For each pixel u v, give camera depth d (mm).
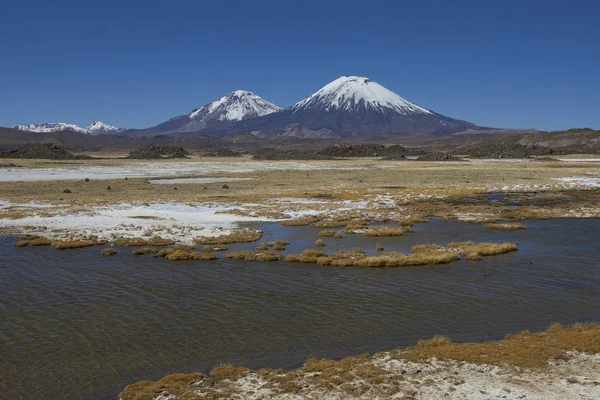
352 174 114000
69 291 25422
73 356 17578
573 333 18969
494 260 32562
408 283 27000
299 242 39062
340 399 14117
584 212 54594
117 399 14578
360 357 17125
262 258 32594
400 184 89562
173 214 52438
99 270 29828
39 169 126938
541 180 96688
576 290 25656
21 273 29016
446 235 42125
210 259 32844
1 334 19562
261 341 18984
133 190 77625
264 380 15422
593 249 35906
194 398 14172
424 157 188875
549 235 41719
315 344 18734
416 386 14781
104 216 50625
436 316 21734
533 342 18094
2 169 123125
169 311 22375
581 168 130750
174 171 126312
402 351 17547
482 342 18859
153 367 16797
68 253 34562
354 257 33031
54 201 62562
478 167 140375
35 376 16047
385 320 21250
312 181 96000
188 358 17500
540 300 23984
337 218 50562
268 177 106500
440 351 17297
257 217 51219
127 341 18922
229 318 21469
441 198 69000
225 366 16391
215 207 58375
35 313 22031
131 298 24297
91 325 20578
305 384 15008
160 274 28938
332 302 23688
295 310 22531
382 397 14148
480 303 23531
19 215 50219
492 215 53125
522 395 14094
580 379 15070
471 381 15078
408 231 44000
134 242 37562
